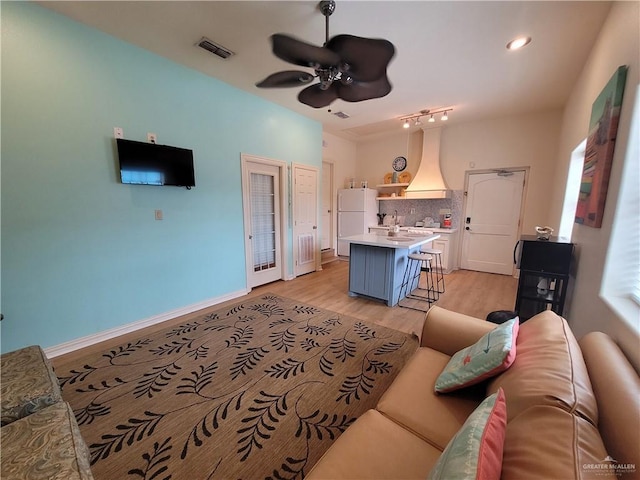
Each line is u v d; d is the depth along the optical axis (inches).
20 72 77.8
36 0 76.9
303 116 178.4
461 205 204.2
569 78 120.6
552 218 157.1
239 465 51.6
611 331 56.2
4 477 33.2
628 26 62.3
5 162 77.3
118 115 97.2
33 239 82.9
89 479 34.9
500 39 93.8
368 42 62.3
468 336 58.7
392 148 240.7
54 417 43.2
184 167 114.9
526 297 98.6
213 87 126.1
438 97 145.6
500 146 184.9
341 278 183.9
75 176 89.4
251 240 153.0
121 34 93.2
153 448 55.1
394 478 32.3
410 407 44.3
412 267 151.8
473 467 22.4
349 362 84.7
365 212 232.8
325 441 56.6
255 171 152.3
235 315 121.3
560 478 21.0
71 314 91.4
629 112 58.2
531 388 32.5
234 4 79.0
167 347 93.8
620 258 61.3
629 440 24.3
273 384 74.4
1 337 79.7
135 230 105.0
